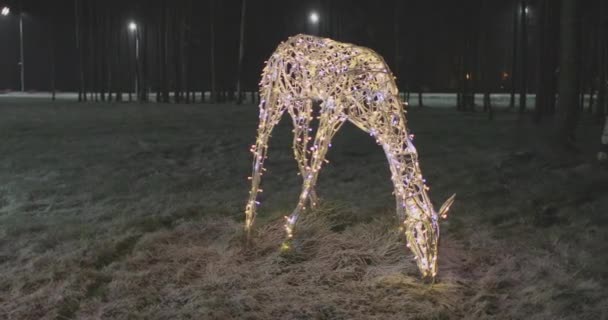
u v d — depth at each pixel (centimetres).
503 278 459
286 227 522
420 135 1494
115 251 531
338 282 454
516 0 2633
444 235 577
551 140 1170
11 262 511
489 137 1427
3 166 1009
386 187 812
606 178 821
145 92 3588
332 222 597
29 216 673
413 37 2995
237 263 493
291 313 403
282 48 518
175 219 644
